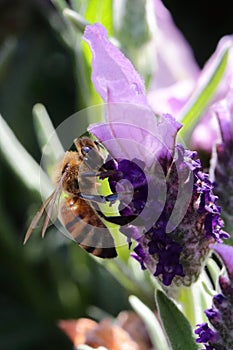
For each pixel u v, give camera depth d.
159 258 0.15
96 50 0.14
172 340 0.15
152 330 0.17
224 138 0.16
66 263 0.23
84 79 0.18
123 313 0.20
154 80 0.22
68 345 0.23
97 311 0.22
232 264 0.14
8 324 0.23
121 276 0.18
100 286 0.22
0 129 0.19
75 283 0.22
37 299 0.23
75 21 0.18
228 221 0.16
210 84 0.17
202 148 0.20
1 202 0.23
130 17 0.18
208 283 0.16
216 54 0.19
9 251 0.23
